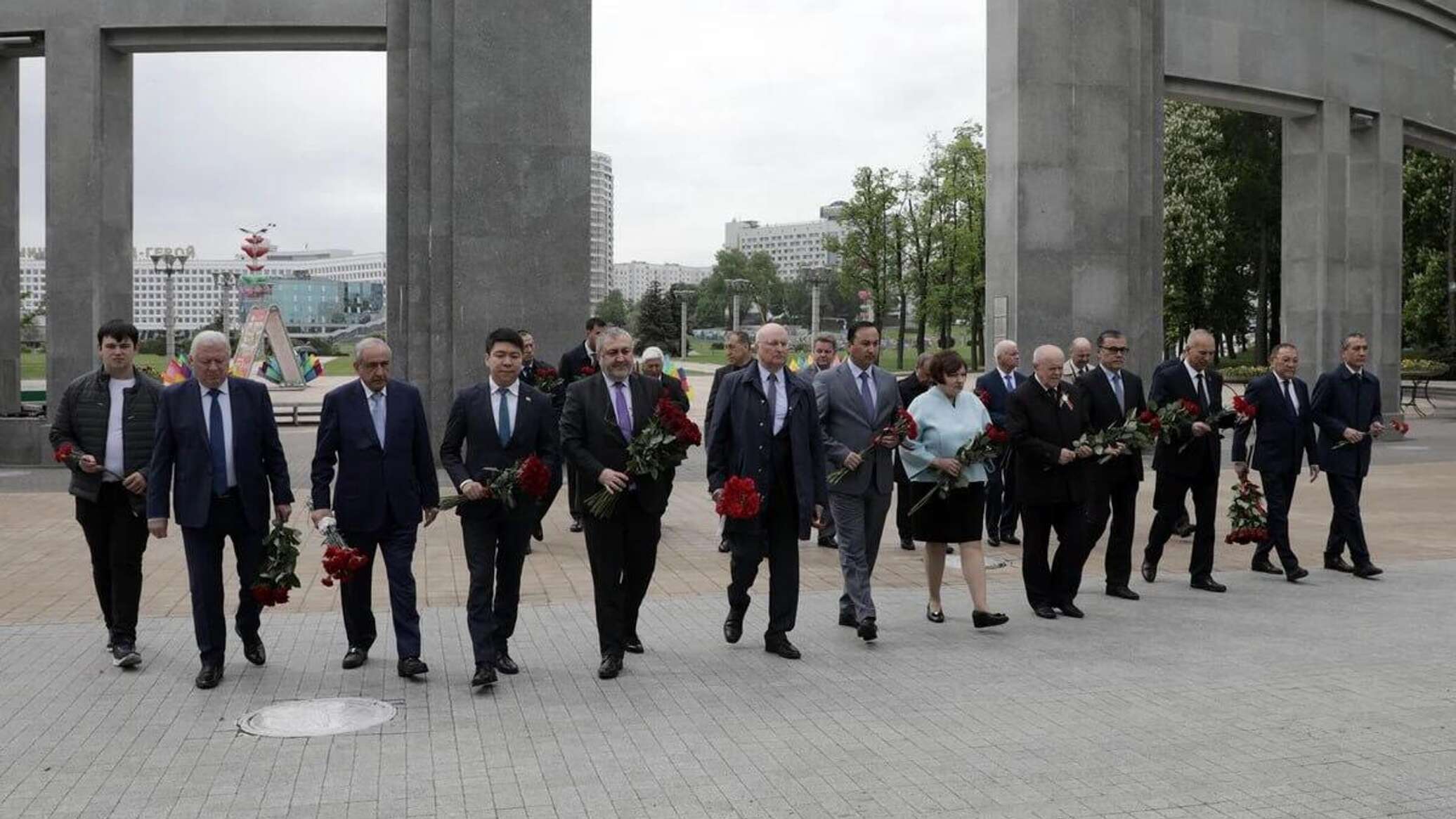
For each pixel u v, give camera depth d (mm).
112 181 18594
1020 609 9492
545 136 17609
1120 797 5211
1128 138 19344
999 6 19312
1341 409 10867
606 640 7398
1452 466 20109
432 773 5574
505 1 17469
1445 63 26547
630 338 7660
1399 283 25641
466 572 10891
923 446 8688
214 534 7254
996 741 6047
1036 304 18969
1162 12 20141
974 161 63500
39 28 18203
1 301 20047
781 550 7922
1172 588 10359
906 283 66000
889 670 7535
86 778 5531
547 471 7094
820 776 5516
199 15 18000
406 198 17719
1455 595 10055
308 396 38625
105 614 7977
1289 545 11484
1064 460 8922
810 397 7949
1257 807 5082
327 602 9586
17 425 18953
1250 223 53750
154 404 7773
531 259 17609
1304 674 7398
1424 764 5648
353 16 17844
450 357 17578
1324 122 23766
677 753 5867
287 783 5441
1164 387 10445
